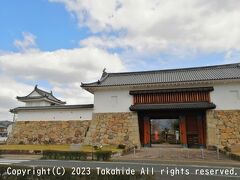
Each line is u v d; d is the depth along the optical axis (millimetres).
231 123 27984
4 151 26062
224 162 18828
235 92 28891
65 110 35344
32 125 36094
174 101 30156
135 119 31062
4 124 88562
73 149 26109
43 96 48219
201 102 29250
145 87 31344
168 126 50406
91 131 32219
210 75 30906
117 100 32594
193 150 26312
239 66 32281
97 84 33031
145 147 30156
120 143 30422
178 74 33594
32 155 24422
